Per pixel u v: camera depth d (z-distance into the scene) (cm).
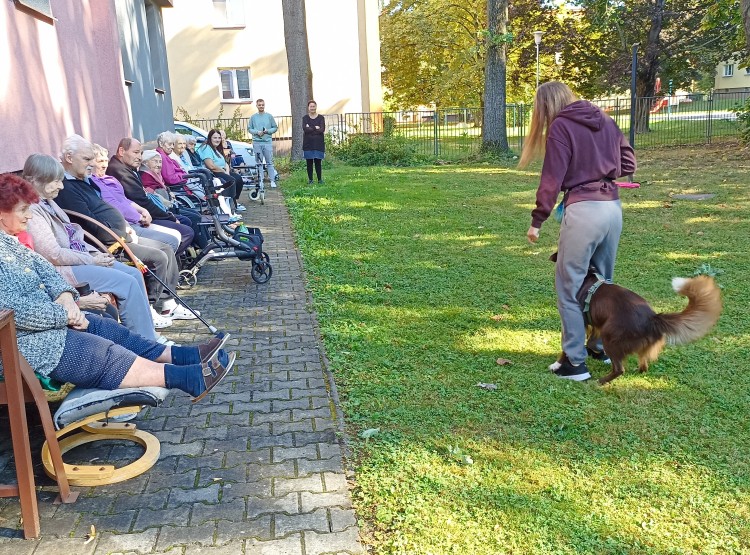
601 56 3294
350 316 580
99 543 282
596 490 318
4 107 546
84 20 845
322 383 441
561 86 430
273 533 287
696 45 3081
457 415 393
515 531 287
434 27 3316
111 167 666
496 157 2008
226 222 737
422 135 2217
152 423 387
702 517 297
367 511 302
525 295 631
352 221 1033
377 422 386
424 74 3788
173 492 318
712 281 400
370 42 2502
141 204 672
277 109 2530
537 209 417
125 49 1184
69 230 486
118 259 556
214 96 2494
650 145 2267
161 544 280
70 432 377
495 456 347
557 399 414
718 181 1316
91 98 848
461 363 471
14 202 340
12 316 275
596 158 414
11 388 277
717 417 387
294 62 1884
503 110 2034
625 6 2958
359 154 2017
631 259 746
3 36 555
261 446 360
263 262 701
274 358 487
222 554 273
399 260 780
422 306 604
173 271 593
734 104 2319
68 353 323
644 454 348
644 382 435
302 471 335
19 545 281
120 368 329
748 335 511
